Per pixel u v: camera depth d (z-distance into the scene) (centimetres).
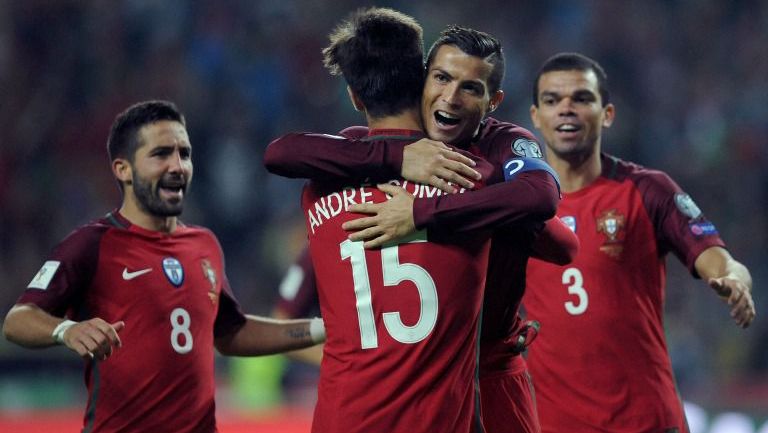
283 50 5844
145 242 1733
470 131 1466
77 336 1499
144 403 1675
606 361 1905
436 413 1366
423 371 1376
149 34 5700
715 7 6450
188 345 1714
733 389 4209
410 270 1385
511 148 1456
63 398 3853
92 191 5128
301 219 5066
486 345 1580
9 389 3775
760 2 6512
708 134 5872
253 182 5291
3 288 4672
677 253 1933
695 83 6131
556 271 1939
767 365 4822
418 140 1419
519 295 1578
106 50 5606
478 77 1424
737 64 6294
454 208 1355
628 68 6103
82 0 5697
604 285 1919
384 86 1422
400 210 1371
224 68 5669
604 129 5750
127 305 1686
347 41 1441
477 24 6206
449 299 1385
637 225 1938
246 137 5416
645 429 1891
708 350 4794
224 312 1827
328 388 1416
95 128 5303
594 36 6150
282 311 2312
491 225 1365
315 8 6041
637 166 2008
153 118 1741
